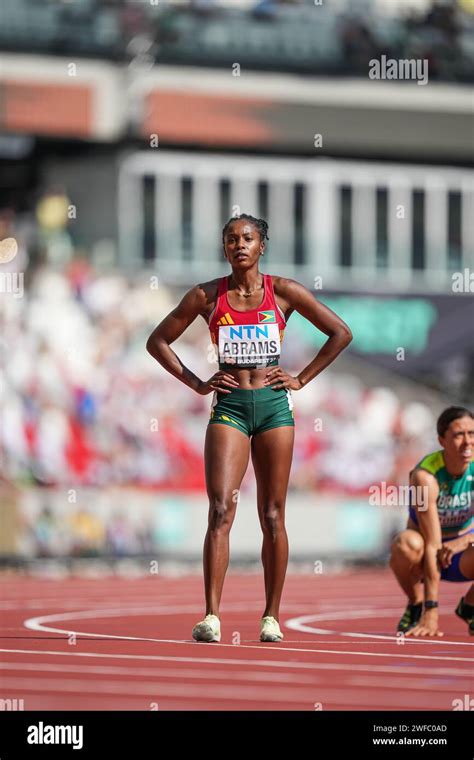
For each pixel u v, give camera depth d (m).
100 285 54.88
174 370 22.59
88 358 54.00
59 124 57.88
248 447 22.41
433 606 23.98
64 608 32.81
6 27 57.38
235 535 54.91
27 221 57.22
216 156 60.31
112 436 53.78
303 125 61.09
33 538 52.09
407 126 62.28
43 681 16.58
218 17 60.56
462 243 63.81
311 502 56.22
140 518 53.69
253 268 22.33
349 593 39.91
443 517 24.61
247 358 22.28
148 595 38.53
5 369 52.56
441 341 58.41
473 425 23.88
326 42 61.66
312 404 56.69
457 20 63.75
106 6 58.91
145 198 59.34
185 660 19.08
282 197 61.47
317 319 22.58
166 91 59.16
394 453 57.66
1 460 52.00
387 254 63.00
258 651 20.55
